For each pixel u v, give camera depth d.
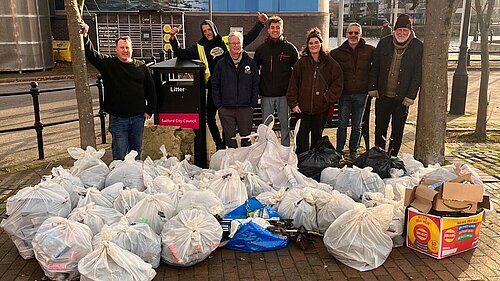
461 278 3.54
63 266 3.37
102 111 7.64
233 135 5.96
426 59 5.46
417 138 5.75
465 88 10.05
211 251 3.69
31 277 3.56
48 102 11.77
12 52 17.31
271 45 5.89
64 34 21.44
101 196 4.18
